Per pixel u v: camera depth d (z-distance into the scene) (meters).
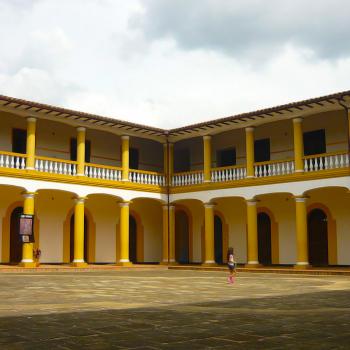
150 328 6.40
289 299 10.38
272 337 5.77
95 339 5.66
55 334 5.96
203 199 25.56
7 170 21.31
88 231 26.53
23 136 24.33
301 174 22.00
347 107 20.86
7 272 20.20
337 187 21.25
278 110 22.17
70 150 26.16
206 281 16.11
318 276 19.02
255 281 16.14
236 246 27.11
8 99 20.67
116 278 17.44
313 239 24.44
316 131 24.11
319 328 6.41
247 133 24.02
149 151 29.94
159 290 12.65
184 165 30.27
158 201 29.73
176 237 29.89
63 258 25.27
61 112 22.48
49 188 22.55
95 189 24.19
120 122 24.44
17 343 5.43
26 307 8.77
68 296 10.98
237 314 7.81
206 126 25.05
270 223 25.95
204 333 6.04
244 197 23.94
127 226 25.23
